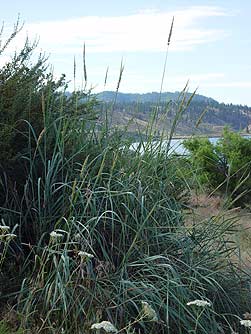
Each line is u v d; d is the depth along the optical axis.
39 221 6.05
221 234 6.59
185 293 5.57
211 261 6.34
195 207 7.34
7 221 6.12
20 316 5.14
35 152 6.25
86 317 5.16
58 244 5.41
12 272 5.84
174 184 6.97
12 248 6.10
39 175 6.48
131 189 6.18
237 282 6.32
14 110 6.54
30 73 7.00
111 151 6.64
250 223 10.12
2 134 6.26
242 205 14.51
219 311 6.00
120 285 5.48
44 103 6.64
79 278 5.38
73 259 5.66
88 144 6.67
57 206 6.10
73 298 5.28
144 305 4.73
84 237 5.61
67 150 6.53
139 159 6.57
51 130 6.59
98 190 6.14
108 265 5.66
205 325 5.53
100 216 5.68
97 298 5.37
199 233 6.51
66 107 6.96
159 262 5.97
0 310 5.41
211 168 14.79
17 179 6.51
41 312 5.23
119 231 6.06
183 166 7.10
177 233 6.32
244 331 5.78
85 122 6.86
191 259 6.12
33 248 5.80
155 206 5.99
